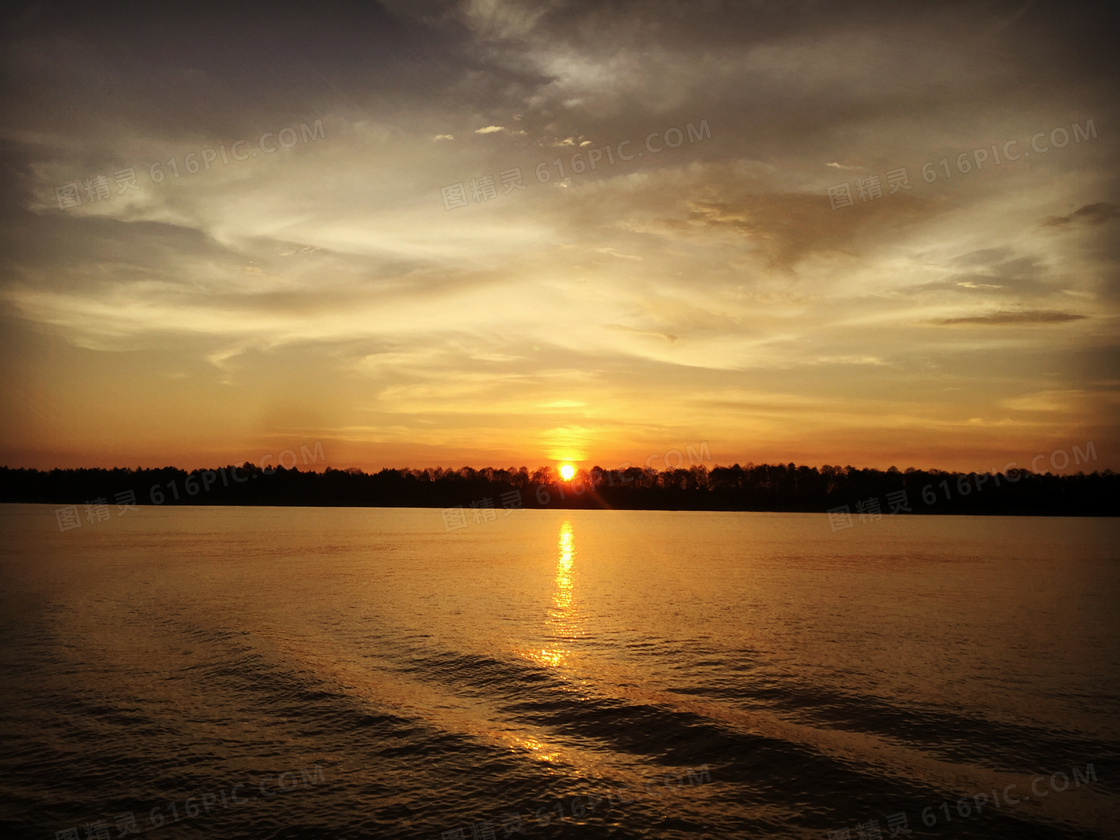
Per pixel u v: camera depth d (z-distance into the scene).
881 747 19.39
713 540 106.38
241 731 20.27
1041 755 18.95
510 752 18.92
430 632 35.16
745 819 15.26
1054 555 80.88
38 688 24.42
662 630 36.16
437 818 15.16
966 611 42.28
